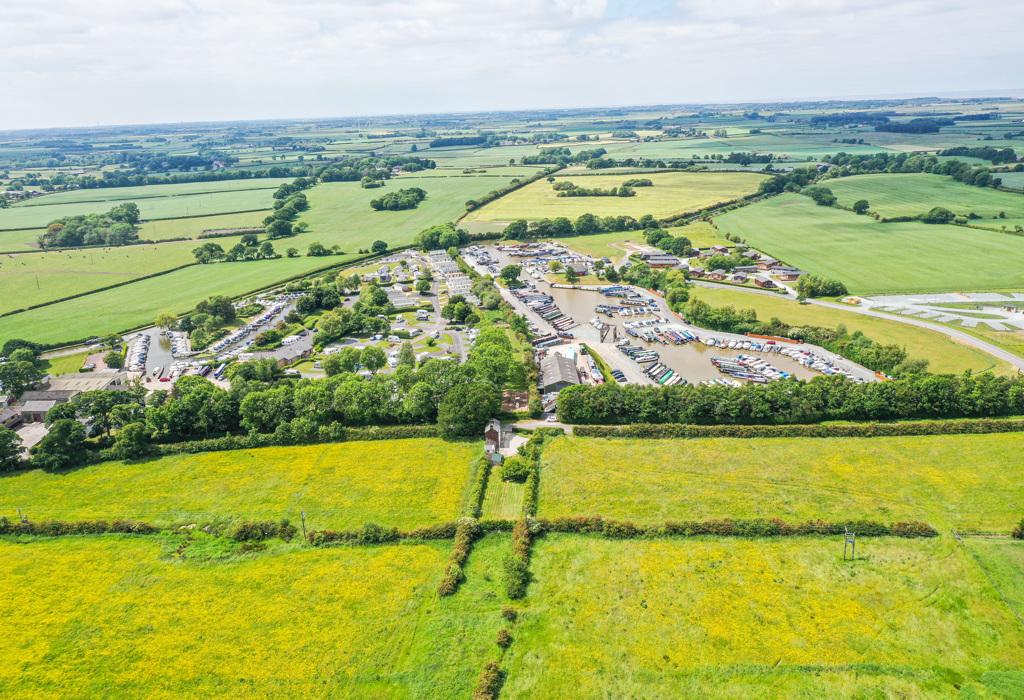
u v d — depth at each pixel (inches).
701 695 3184.1
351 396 5994.1
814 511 4576.8
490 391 6018.7
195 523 4680.1
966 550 4099.4
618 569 4087.1
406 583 4013.3
